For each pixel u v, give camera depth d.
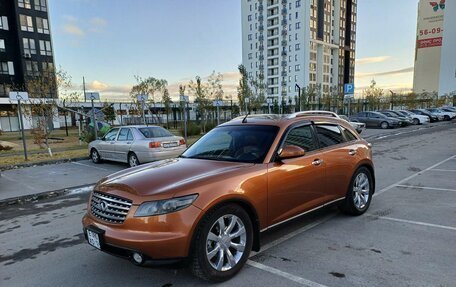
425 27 102.38
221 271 3.25
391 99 50.50
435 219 4.99
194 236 3.04
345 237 4.34
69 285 3.36
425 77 103.12
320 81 95.50
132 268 3.67
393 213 5.33
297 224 4.88
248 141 4.22
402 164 10.25
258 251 3.76
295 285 3.19
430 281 3.16
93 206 3.46
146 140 10.48
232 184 3.35
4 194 7.75
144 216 2.97
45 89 17.69
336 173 4.73
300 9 89.88
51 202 7.07
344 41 105.62
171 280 3.37
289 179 3.96
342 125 5.31
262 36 99.94
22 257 4.12
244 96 34.66
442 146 14.79
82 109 31.50
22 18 47.09
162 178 3.38
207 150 4.40
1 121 45.06
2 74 46.28
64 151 16.19
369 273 3.37
